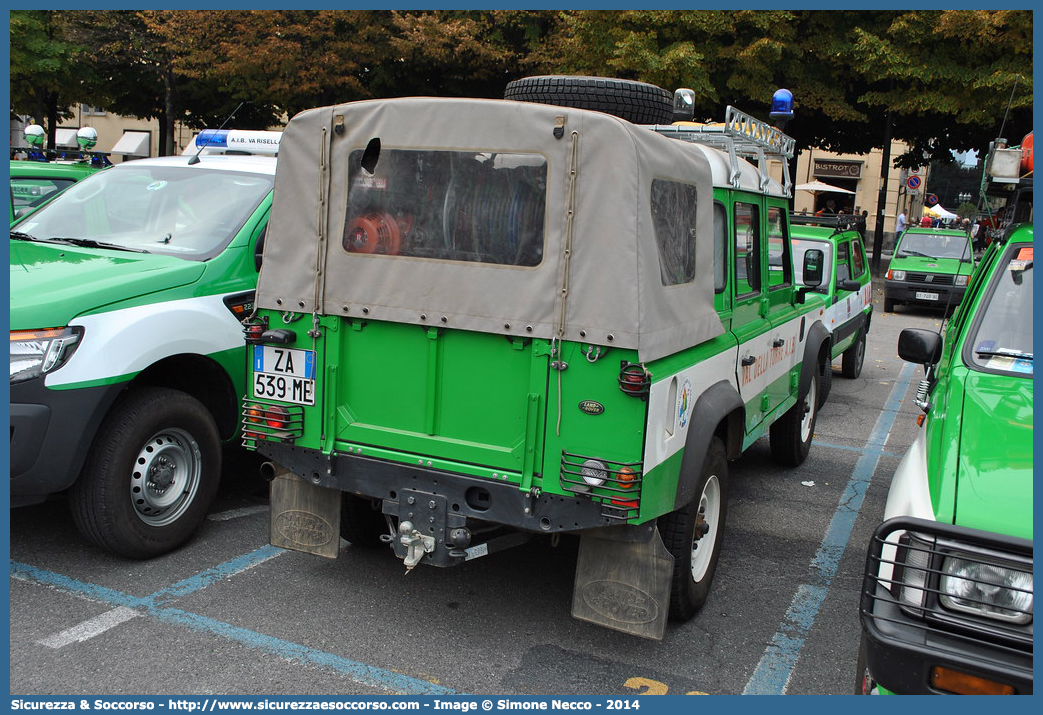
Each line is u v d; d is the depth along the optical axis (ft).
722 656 12.90
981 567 8.37
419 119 12.09
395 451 12.67
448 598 14.42
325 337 12.91
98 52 76.79
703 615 14.24
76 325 13.87
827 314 26.91
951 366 12.13
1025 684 7.74
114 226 18.39
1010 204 16.53
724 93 60.34
